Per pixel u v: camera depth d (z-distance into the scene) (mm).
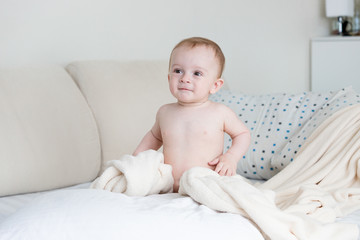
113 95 2104
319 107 2023
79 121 1977
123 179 1347
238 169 2027
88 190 1258
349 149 1746
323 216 1410
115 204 1175
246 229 1184
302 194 1481
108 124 2055
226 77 3109
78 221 1116
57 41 2410
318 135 1850
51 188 1859
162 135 1539
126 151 2061
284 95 2160
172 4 2875
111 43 2625
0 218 1535
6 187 1743
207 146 1489
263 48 3189
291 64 3234
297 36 3221
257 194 1245
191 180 1271
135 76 2223
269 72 3215
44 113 1894
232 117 1541
